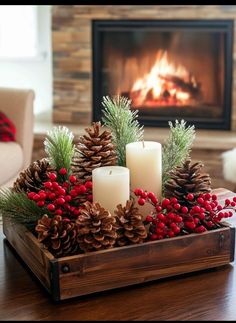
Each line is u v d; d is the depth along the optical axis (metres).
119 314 1.25
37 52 3.89
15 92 2.78
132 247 1.32
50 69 3.92
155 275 1.36
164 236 1.39
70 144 1.53
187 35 3.59
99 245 1.29
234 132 3.57
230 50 3.51
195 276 1.40
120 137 1.54
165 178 1.53
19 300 1.31
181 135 1.57
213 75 3.62
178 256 1.38
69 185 1.46
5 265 1.46
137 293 1.33
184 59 3.65
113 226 1.31
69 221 1.33
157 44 3.65
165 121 3.71
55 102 3.80
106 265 1.31
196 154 3.36
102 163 1.45
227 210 1.74
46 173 1.49
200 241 1.40
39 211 1.41
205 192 1.44
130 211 1.34
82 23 3.62
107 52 3.71
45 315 1.25
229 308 1.28
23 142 2.75
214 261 1.42
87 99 3.74
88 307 1.28
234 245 1.45
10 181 2.55
